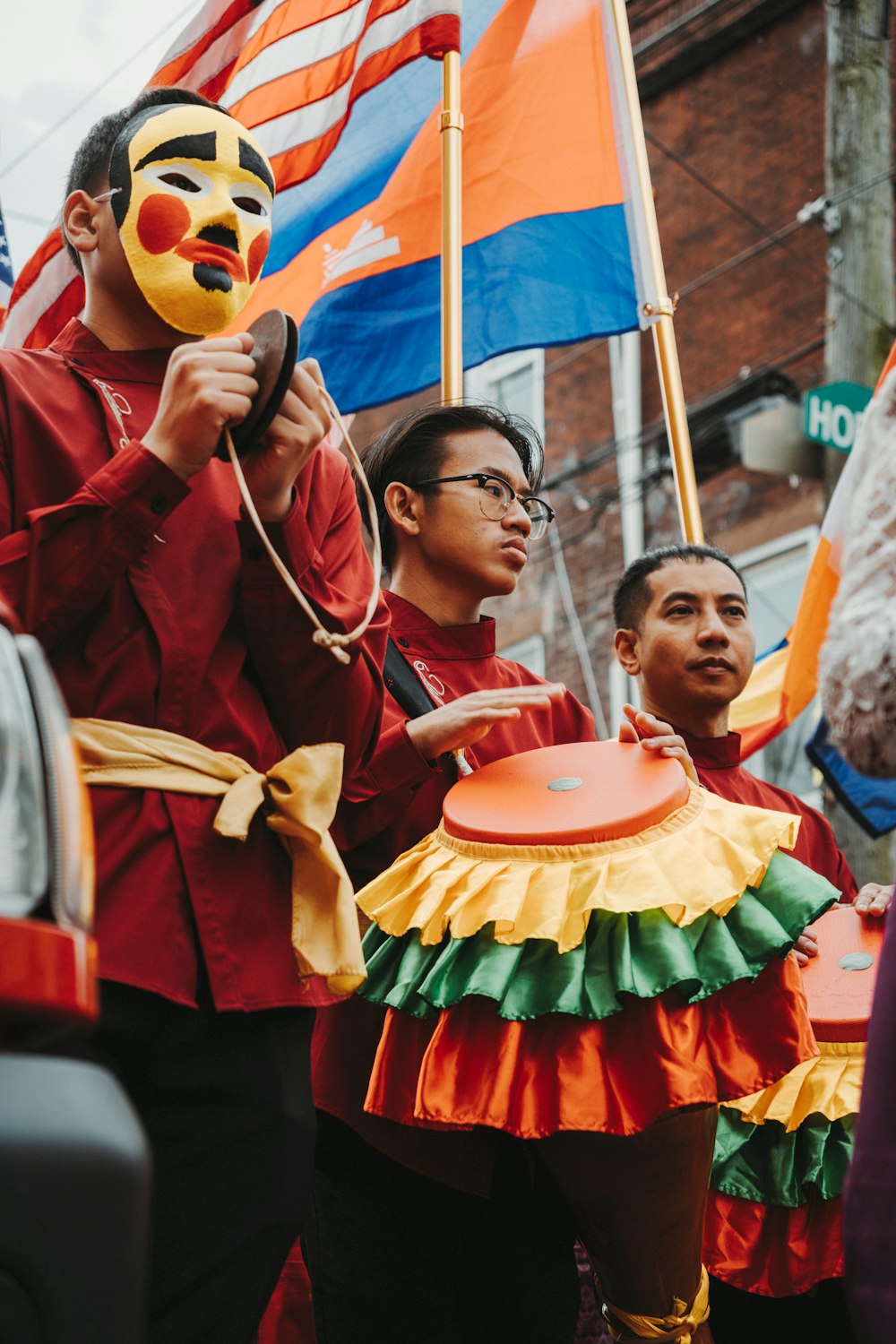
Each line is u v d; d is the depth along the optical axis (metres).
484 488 3.22
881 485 1.90
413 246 4.91
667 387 4.66
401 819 2.93
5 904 1.27
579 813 2.48
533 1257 2.85
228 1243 1.95
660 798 2.48
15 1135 1.16
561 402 14.20
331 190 5.07
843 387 11.71
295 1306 2.97
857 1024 2.88
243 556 2.11
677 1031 2.30
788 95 13.19
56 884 1.31
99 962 1.92
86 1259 1.17
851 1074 2.86
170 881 1.98
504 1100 2.29
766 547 12.85
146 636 2.06
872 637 1.82
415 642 3.18
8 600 1.96
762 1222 2.88
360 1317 2.73
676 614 3.66
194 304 2.29
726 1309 3.16
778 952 2.39
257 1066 2.00
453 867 2.49
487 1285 2.86
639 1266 2.47
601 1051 2.30
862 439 1.98
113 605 2.05
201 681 2.09
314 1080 2.76
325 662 2.15
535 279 4.86
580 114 4.99
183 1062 1.97
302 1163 2.02
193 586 2.12
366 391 4.84
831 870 3.69
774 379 12.78
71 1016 1.26
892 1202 1.71
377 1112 2.51
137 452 1.99
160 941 1.96
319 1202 2.78
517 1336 2.84
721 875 2.38
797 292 12.90
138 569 2.08
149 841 1.99
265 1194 1.97
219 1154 1.97
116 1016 1.94
